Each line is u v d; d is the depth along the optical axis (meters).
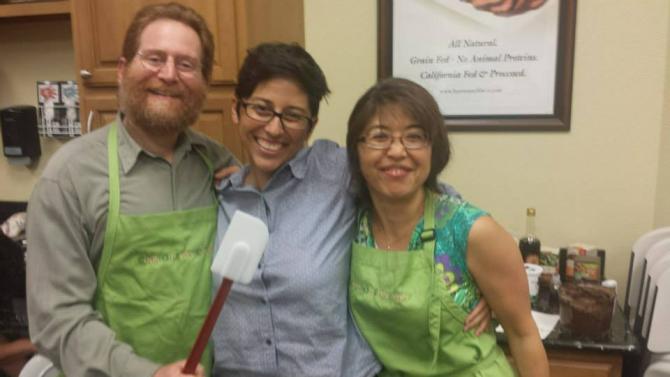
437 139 1.16
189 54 1.22
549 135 1.99
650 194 1.96
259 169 1.27
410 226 1.20
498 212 2.06
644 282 1.75
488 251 1.14
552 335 1.59
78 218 1.17
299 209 1.25
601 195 1.99
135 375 1.07
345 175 1.29
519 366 1.24
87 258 1.19
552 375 1.60
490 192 2.05
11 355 1.76
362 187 1.24
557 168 2.00
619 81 1.92
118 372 1.09
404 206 1.18
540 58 1.95
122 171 1.23
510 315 1.21
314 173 1.29
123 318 1.21
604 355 1.55
